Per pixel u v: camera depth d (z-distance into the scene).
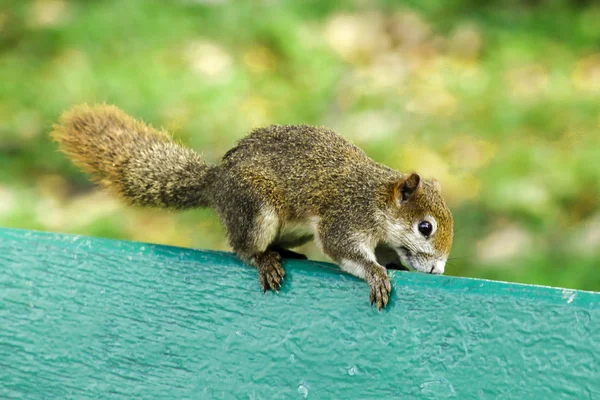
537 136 14.49
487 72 16.19
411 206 7.10
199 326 6.01
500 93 15.52
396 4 17.94
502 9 18.06
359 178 7.18
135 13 17.33
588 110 14.91
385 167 7.53
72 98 15.35
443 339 5.57
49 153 14.49
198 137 14.49
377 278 5.81
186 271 6.17
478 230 12.65
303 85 15.95
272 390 5.73
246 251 6.99
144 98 15.31
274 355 5.82
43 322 6.21
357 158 7.39
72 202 13.72
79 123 7.52
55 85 15.70
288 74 16.19
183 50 16.52
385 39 17.16
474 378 5.45
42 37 16.92
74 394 6.01
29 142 14.69
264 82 15.90
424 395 5.50
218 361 5.88
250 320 5.95
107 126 7.55
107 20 17.17
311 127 7.50
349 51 16.80
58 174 14.25
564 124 14.66
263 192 7.03
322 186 7.12
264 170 7.11
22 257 6.38
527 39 17.11
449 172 13.78
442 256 7.14
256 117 15.00
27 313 6.25
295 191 7.12
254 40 16.81
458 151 14.25
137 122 7.67
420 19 17.59
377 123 14.94
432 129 14.75
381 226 7.14
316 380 5.69
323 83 15.91
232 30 16.95
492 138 14.49
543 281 11.59
